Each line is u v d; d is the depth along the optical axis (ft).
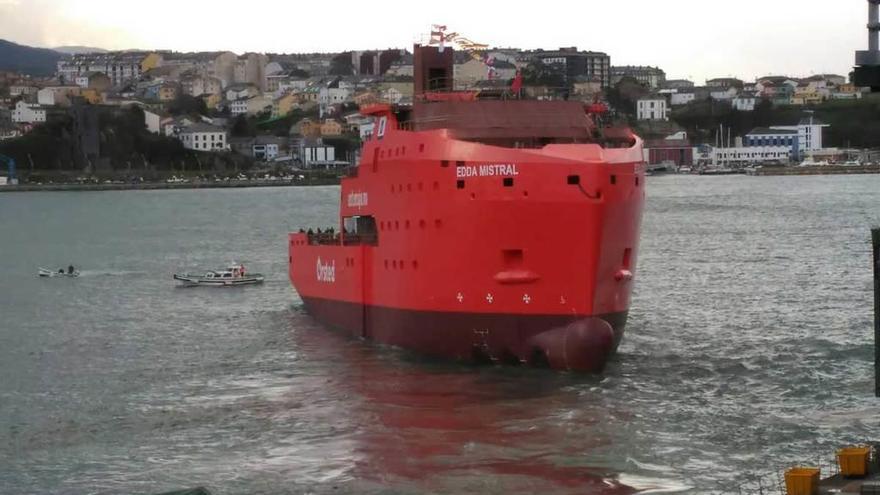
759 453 141.69
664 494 128.88
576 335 177.78
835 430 150.20
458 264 183.21
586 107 201.67
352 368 193.16
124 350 223.51
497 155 177.06
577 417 158.40
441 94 204.54
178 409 171.94
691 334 219.20
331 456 146.00
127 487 137.18
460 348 188.34
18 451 152.66
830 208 632.38
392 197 198.70
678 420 156.35
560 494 130.21
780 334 217.97
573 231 174.09
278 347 217.77
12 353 223.30
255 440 154.20
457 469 139.23
